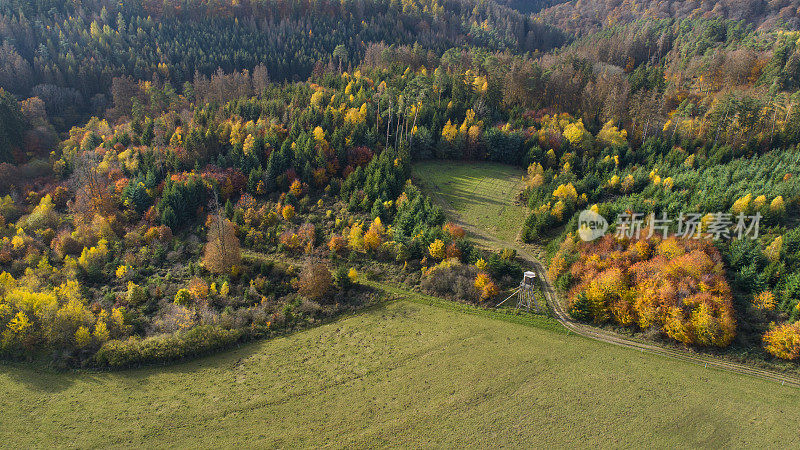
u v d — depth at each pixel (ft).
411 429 190.19
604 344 235.61
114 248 303.48
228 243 287.89
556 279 273.75
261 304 261.85
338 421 193.88
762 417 192.95
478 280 265.34
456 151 423.64
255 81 569.23
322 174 363.97
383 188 340.39
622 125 453.99
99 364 220.64
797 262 245.86
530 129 429.79
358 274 287.28
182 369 221.25
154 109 506.89
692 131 421.59
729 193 301.22
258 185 355.77
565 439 185.26
